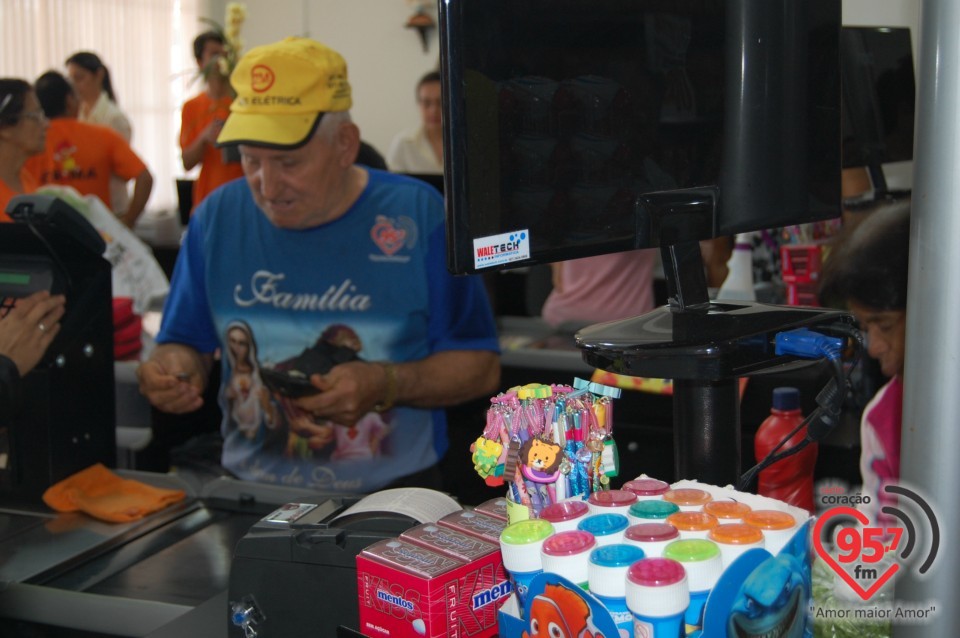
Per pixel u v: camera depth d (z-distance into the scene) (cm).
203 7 682
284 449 215
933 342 86
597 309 316
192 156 428
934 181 85
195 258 218
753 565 78
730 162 99
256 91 191
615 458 97
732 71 98
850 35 196
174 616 125
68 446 172
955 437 86
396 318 208
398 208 207
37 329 165
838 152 108
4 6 588
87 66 535
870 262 153
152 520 161
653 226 94
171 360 216
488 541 99
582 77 89
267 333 213
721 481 96
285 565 109
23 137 269
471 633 95
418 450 213
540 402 96
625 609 76
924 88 86
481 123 83
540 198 87
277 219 204
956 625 89
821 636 94
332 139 197
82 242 171
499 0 83
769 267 230
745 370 89
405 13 634
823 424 92
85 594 132
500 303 389
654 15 93
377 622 98
